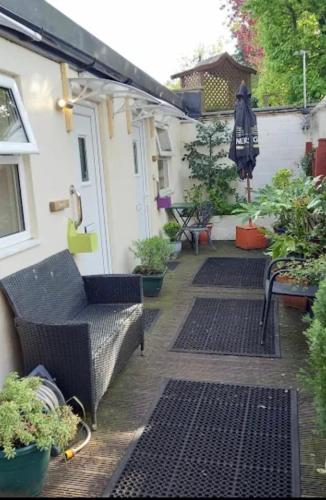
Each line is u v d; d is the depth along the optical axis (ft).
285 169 25.39
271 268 14.17
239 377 10.83
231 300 16.63
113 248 17.16
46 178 11.66
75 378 8.90
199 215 26.13
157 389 10.37
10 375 8.11
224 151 28.66
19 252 10.13
